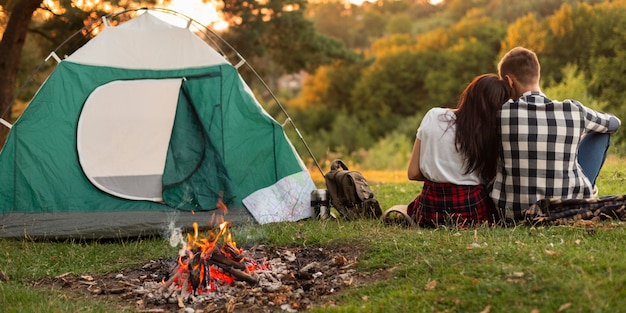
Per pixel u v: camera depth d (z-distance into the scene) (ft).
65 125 20.99
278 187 21.63
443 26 160.25
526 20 111.45
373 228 17.94
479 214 17.48
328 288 13.94
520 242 14.83
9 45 43.09
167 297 14.20
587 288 11.43
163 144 21.47
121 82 21.62
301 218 21.11
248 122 22.04
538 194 16.93
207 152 21.40
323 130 132.16
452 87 123.44
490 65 122.62
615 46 96.07
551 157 16.79
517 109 16.88
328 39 64.13
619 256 13.04
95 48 21.85
